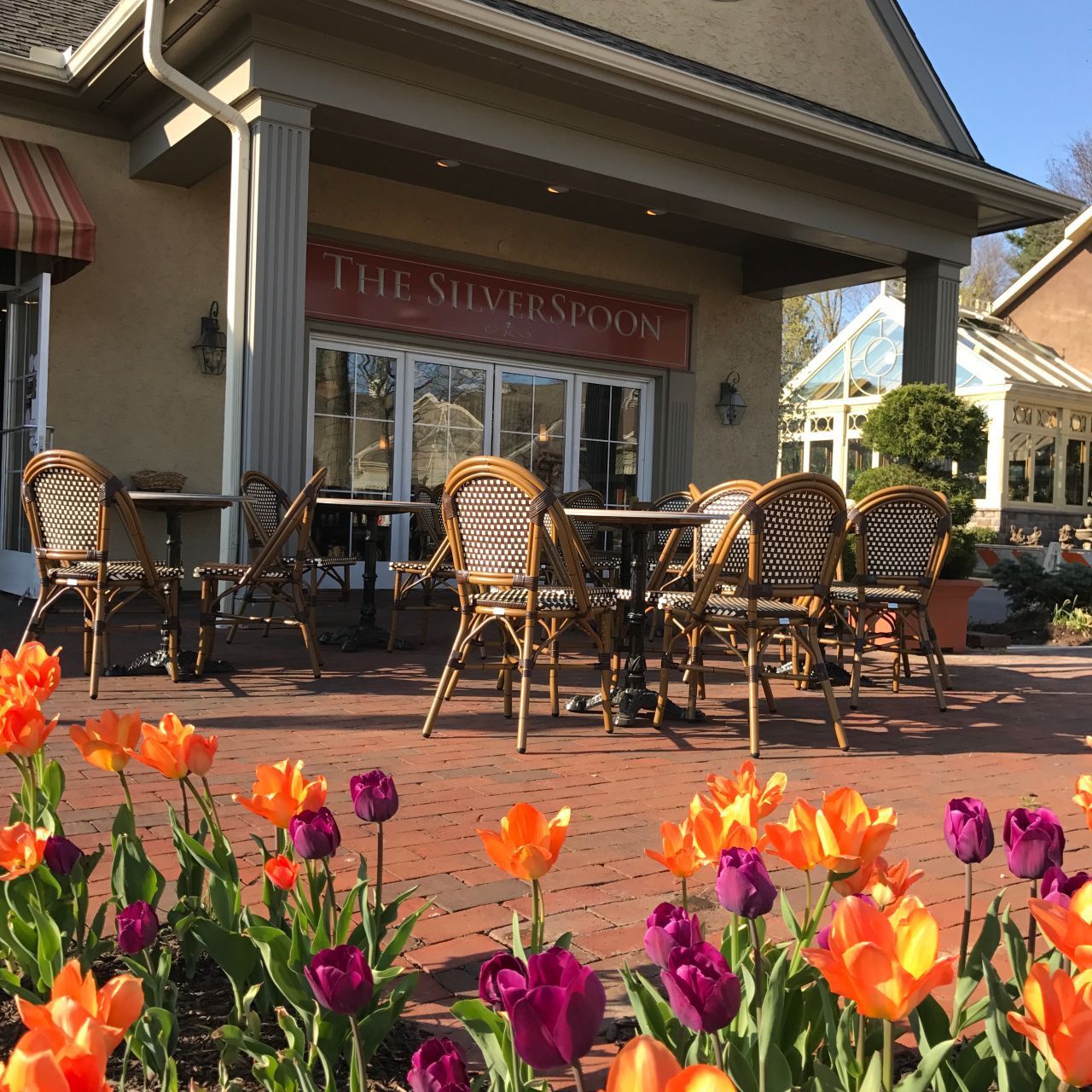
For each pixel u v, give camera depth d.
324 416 9.37
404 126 6.99
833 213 9.11
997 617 10.15
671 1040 1.09
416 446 9.91
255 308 6.52
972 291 36.19
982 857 1.11
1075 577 9.06
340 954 0.98
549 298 10.47
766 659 6.45
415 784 3.21
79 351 8.09
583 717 4.42
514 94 7.35
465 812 2.91
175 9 6.35
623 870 2.46
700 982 0.74
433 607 6.06
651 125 7.96
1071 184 33.78
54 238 7.19
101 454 8.20
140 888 1.61
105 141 8.13
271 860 1.29
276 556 4.90
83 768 3.26
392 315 9.55
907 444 7.17
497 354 10.21
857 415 20.86
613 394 11.10
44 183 7.52
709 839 1.04
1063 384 20.62
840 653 5.86
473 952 1.96
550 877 2.40
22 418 7.96
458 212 9.84
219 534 8.71
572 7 8.55
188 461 8.54
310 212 9.06
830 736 4.18
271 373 6.59
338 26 6.48
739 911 0.93
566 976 0.67
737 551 5.05
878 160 8.73
